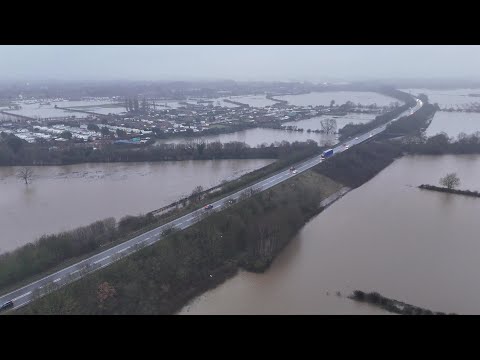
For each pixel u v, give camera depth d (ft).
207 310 371.76
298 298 385.70
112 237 465.88
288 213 535.19
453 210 602.44
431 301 378.32
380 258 457.68
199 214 517.55
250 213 518.37
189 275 413.80
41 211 579.48
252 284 413.39
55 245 424.87
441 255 464.24
